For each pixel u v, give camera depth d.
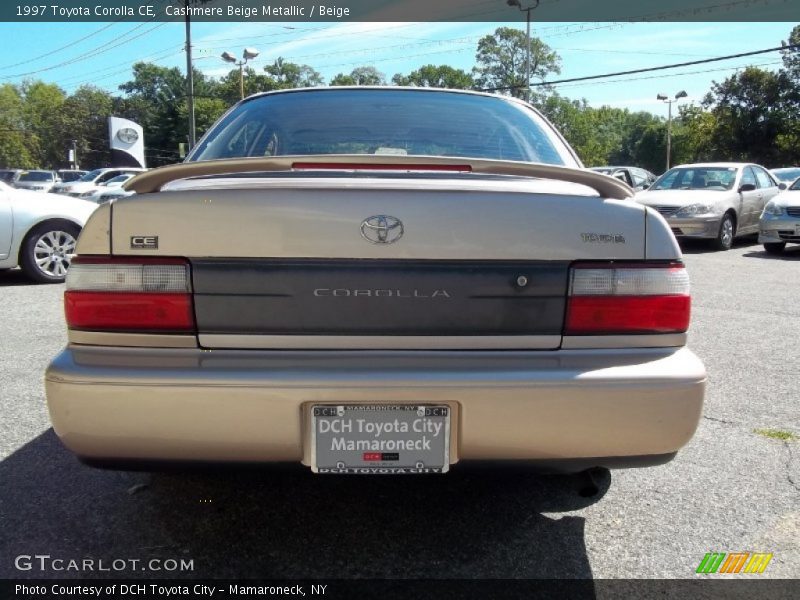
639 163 87.88
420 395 1.94
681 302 2.09
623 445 2.01
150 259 1.99
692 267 9.47
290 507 2.62
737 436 3.33
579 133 68.94
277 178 2.22
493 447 1.98
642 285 2.06
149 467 2.02
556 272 2.03
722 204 11.60
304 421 1.96
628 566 2.27
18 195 7.56
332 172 2.26
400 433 1.97
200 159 2.88
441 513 2.60
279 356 1.97
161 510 2.58
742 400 3.83
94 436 1.95
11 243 7.48
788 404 3.77
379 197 1.99
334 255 1.97
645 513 2.61
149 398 1.91
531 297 2.02
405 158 1.98
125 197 2.03
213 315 1.98
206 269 1.97
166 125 76.44
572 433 1.98
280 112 3.06
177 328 1.99
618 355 2.04
